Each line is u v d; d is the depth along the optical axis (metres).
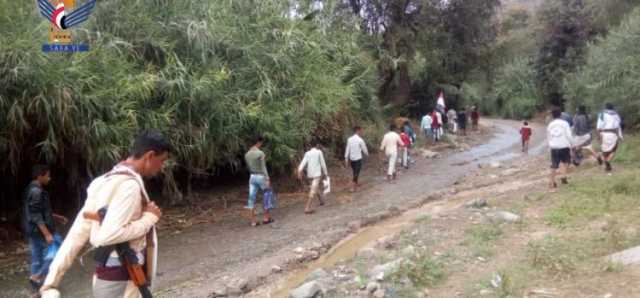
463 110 29.33
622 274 4.88
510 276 5.12
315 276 5.90
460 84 32.59
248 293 6.04
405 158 15.95
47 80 7.62
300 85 12.88
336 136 16.02
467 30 27.36
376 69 22.19
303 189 12.92
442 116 26.61
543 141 23.94
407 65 27.58
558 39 35.12
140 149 3.04
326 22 17.11
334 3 17.67
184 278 6.77
